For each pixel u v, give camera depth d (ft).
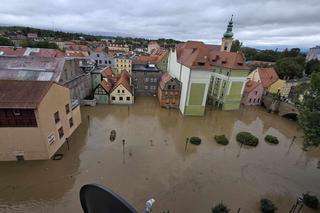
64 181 65.36
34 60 103.30
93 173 69.87
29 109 63.41
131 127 108.27
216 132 111.14
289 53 363.97
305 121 63.77
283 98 154.92
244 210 59.57
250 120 134.21
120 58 241.14
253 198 64.49
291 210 58.03
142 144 91.15
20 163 70.95
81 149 83.30
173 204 59.41
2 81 69.41
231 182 70.85
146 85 163.73
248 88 164.45
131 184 65.92
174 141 96.84
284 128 125.18
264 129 121.60
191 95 125.59
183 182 68.80
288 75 223.30
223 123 125.08
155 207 57.82
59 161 74.28
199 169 76.48
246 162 84.07
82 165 73.41
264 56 367.25
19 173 66.90
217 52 157.58
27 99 64.08
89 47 377.50
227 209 56.49
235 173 76.07
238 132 113.80
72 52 275.18
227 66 139.23
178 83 136.15
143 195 61.77
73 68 119.14
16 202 56.80
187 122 121.39
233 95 146.00
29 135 67.72
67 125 88.74
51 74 98.53
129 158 79.77
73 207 56.03
